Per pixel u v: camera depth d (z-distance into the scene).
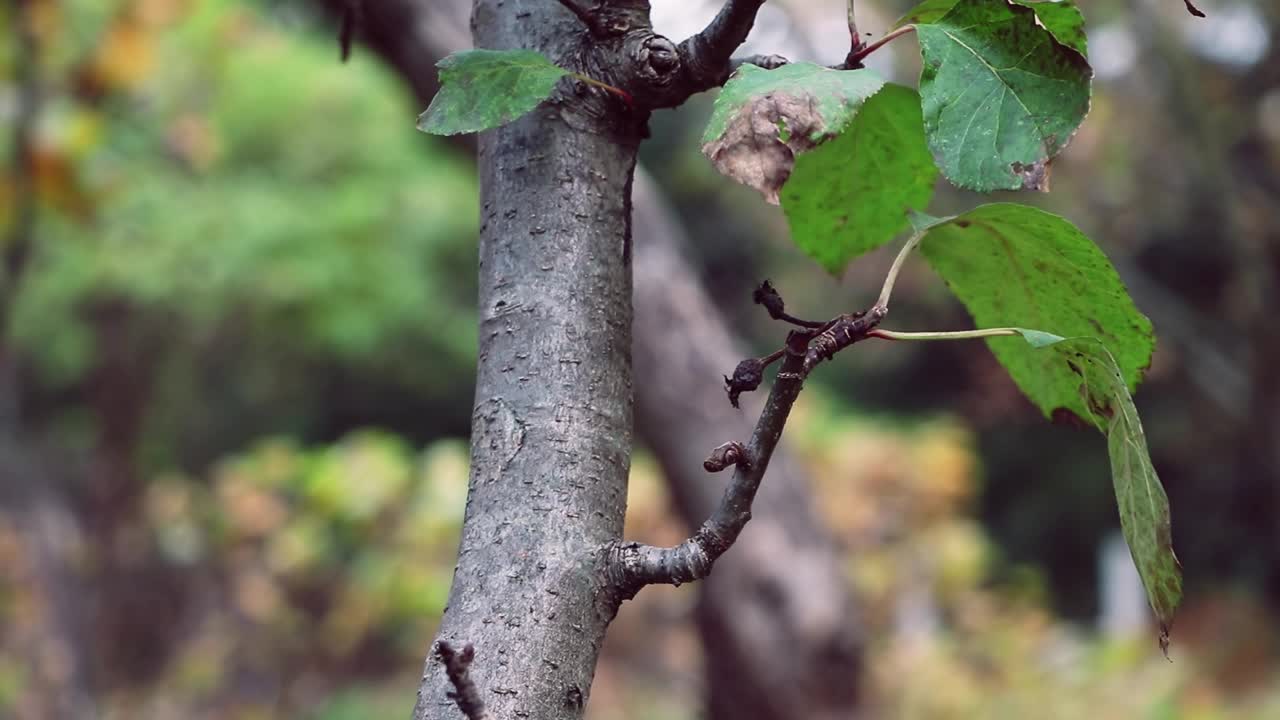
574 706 0.96
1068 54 0.95
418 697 0.96
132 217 12.35
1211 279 12.48
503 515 1.00
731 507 0.94
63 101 6.15
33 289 12.47
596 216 1.09
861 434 8.54
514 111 1.03
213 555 8.95
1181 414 14.47
